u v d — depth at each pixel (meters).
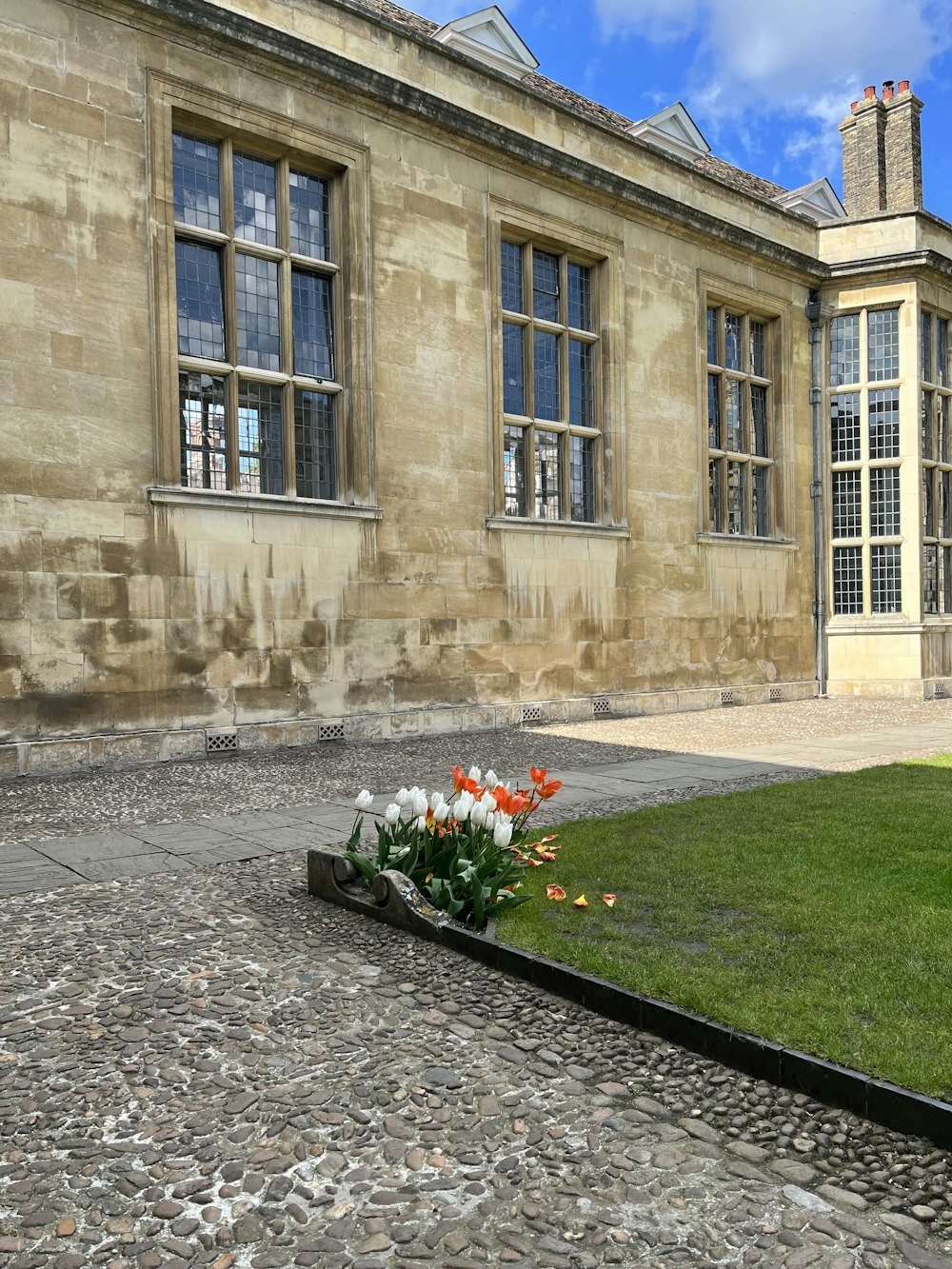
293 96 10.77
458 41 14.12
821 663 18.17
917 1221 2.17
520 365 13.71
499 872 4.41
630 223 14.84
